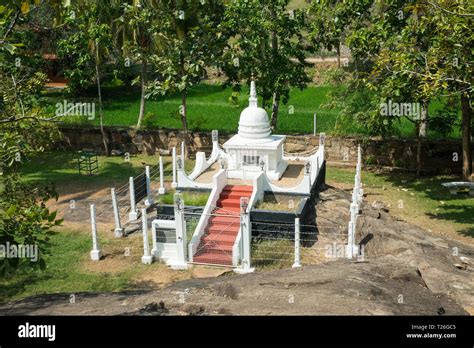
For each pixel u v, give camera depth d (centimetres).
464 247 1628
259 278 1034
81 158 2758
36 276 1552
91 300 1043
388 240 1611
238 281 1020
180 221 1609
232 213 1733
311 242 1670
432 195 2266
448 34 1648
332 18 2391
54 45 3303
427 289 1015
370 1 2297
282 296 915
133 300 998
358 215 1794
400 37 1831
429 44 1758
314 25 2528
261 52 2669
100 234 1872
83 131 2964
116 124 3108
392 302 896
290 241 1656
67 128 2978
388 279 1023
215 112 3456
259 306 877
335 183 2416
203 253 1645
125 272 1596
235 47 2619
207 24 2561
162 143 2909
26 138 1272
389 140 2594
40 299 1093
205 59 2553
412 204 2159
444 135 2533
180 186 1905
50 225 1043
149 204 2147
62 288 1482
